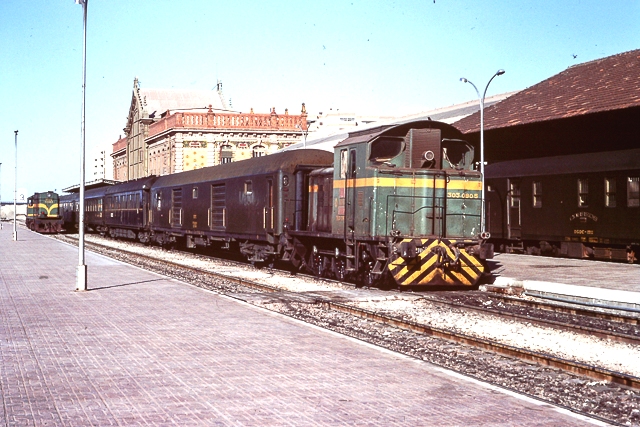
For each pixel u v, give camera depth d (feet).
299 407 23.72
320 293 58.70
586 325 44.57
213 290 61.31
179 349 33.37
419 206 58.75
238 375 28.22
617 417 25.40
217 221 96.48
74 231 233.35
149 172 260.01
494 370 32.37
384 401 24.57
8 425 21.48
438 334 40.32
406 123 59.26
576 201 92.27
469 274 59.16
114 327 39.55
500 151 120.37
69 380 27.20
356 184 60.54
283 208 75.31
